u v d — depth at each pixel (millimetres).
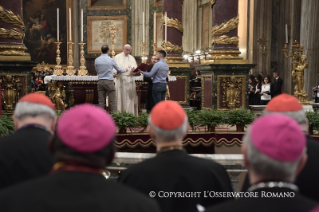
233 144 12484
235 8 17531
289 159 2717
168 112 4168
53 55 42625
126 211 2525
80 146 2703
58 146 2799
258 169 2777
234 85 17156
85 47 42594
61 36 42625
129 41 41906
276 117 2850
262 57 28922
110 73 14992
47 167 4391
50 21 42438
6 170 4328
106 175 7551
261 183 2779
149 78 15930
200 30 37156
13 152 4387
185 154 4227
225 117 12422
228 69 17094
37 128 4621
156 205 2650
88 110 2840
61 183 2607
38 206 2477
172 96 23453
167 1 24156
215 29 17594
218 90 17141
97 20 42406
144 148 12508
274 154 2711
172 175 4070
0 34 14156
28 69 14484
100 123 2783
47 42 42438
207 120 12414
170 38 24047
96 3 42719
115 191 2627
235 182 6766
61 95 18578
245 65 17141
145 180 4078
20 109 4664
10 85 14156
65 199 2516
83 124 2750
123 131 12031
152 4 41406
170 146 4211
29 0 41969
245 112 12562
